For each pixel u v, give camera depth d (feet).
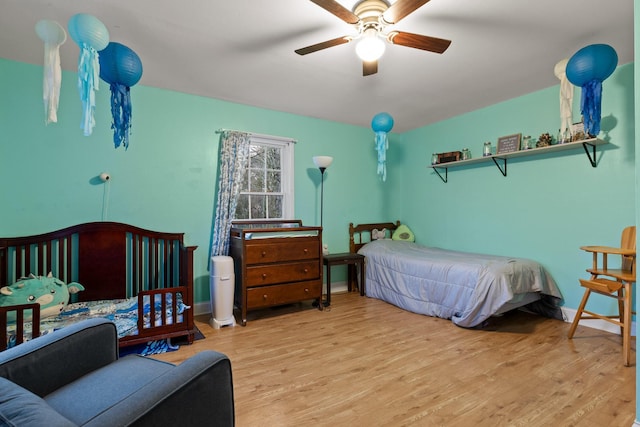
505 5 6.10
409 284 11.43
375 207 15.34
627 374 6.65
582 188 9.62
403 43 6.28
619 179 8.86
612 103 8.95
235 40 7.38
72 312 8.18
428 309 10.69
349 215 14.53
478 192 12.59
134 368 4.29
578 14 6.39
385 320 10.30
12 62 8.39
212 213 11.33
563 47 7.69
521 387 6.22
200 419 3.19
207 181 11.21
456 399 5.85
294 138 13.00
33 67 8.64
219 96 11.03
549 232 10.41
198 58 8.25
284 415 5.43
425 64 8.58
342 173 14.30
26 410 2.41
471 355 7.65
